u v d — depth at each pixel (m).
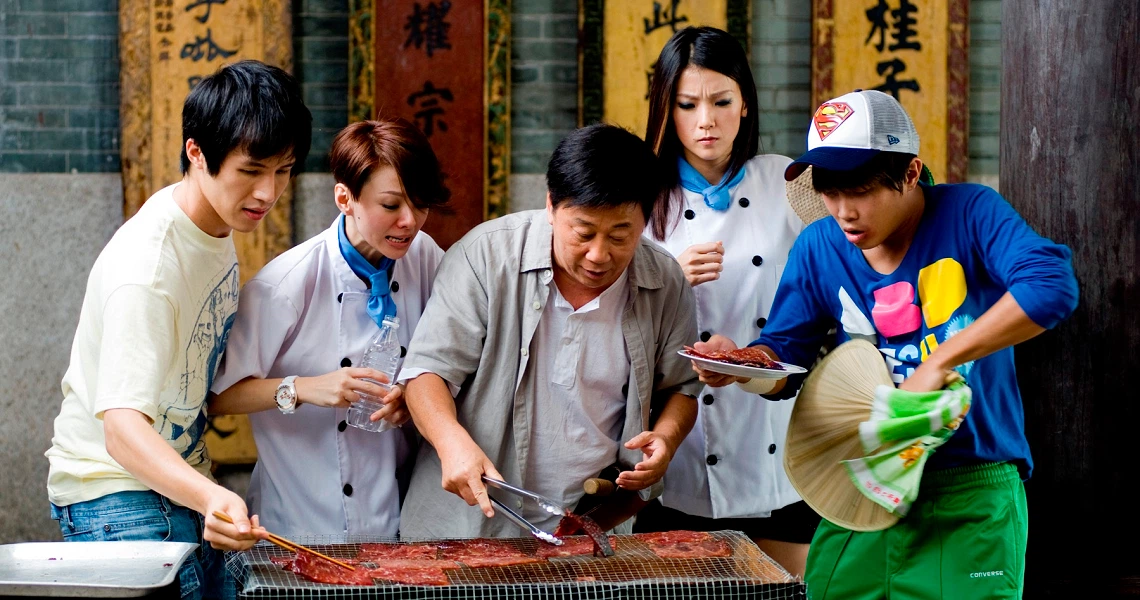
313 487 3.11
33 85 5.17
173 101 5.08
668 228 3.60
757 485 3.61
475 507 2.89
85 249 5.24
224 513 2.35
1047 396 3.41
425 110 5.10
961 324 2.68
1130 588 3.45
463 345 2.87
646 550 2.65
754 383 2.90
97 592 2.25
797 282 3.00
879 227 2.65
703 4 5.11
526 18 5.20
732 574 2.46
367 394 2.90
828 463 2.74
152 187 5.10
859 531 2.74
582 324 2.91
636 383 2.94
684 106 3.43
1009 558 2.71
